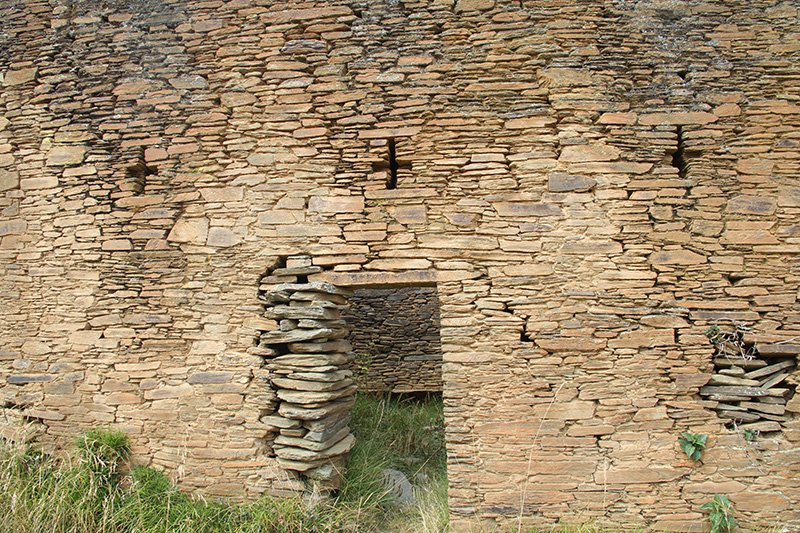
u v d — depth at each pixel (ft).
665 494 12.65
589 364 13.05
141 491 13.08
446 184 13.85
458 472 13.08
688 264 13.15
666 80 13.76
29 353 14.96
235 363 13.99
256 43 14.70
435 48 14.16
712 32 13.88
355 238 13.85
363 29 14.40
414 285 14.15
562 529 12.66
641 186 13.43
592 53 13.84
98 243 14.80
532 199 13.58
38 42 15.74
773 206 13.17
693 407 12.82
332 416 14.03
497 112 13.87
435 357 22.81
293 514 12.47
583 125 13.65
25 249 15.24
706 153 13.47
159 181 14.80
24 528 11.60
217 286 14.29
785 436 12.61
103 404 14.46
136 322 14.49
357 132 14.19
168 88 14.98
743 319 12.96
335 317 14.62
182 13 15.12
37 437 14.69
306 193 14.16
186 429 14.02
